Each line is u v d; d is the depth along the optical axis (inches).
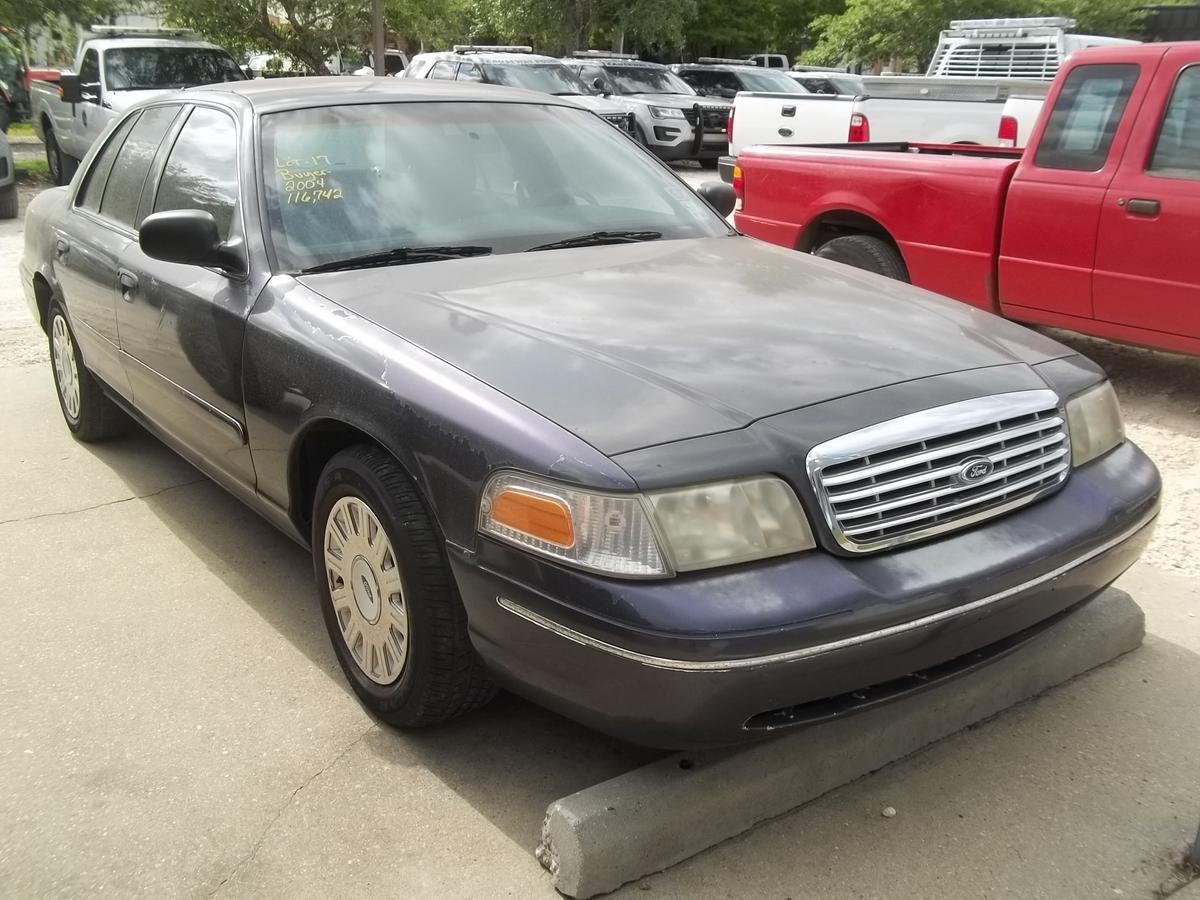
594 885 95.3
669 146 676.7
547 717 121.9
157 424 167.5
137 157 179.0
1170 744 117.0
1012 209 231.9
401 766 113.3
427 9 825.5
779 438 94.7
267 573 157.1
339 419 114.2
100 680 129.4
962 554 98.3
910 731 114.3
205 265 135.7
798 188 271.6
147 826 104.8
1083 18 834.8
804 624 88.7
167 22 740.7
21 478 191.8
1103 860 100.3
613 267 136.4
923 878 98.1
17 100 851.4
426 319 117.3
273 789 110.0
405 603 109.0
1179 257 208.4
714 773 102.0
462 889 96.8
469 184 149.5
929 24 930.1
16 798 108.8
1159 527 170.7
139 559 161.0
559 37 1069.1
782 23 1421.0
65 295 193.2
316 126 148.1
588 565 90.0
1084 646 128.3
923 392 103.1
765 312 121.2
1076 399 114.3
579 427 95.0
